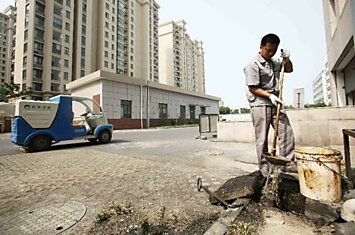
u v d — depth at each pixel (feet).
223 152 15.52
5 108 51.24
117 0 132.46
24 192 7.82
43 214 5.94
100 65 119.24
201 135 30.22
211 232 4.65
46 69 97.14
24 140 17.62
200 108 89.15
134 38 146.51
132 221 5.40
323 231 4.46
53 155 16.14
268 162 7.05
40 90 97.45
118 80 54.65
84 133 21.62
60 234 4.88
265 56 7.82
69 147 20.85
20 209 6.32
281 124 7.66
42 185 8.63
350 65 20.89
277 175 6.73
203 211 5.84
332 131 15.60
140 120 60.85
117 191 7.72
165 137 30.09
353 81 20.67
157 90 67.97
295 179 6.92
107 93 52.65
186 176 9.42
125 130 50.44
